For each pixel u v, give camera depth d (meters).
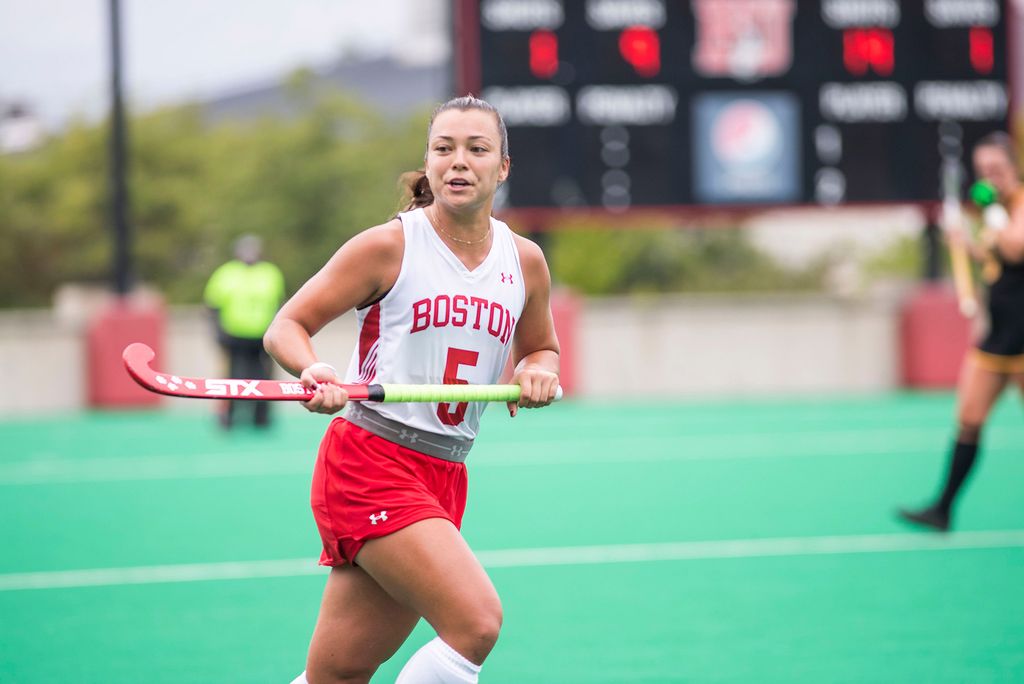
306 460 42.22
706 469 39.53
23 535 29.56
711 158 56.91
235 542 28.34
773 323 65.94
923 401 60.31
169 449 45.91
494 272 13.08
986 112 57.88
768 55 57.06
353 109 158.12
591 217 56.44
